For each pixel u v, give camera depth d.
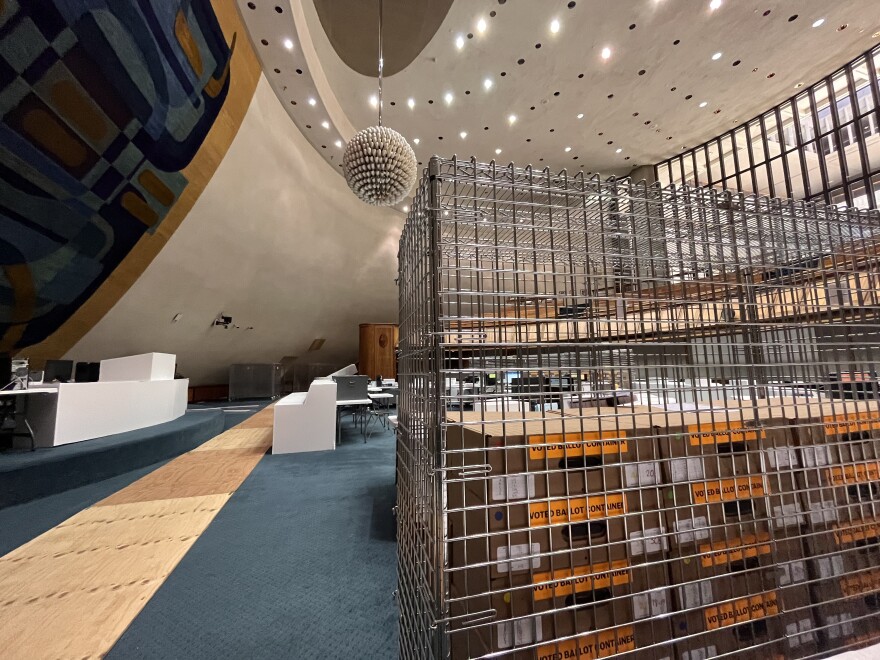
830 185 7.06
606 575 0.63
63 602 1.42
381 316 12.38
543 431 0.63
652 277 0.73
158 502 2.56
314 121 6.98
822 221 0.85
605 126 7.64
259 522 2.20
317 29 5.72
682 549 0.69
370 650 1.16
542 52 5.93
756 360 0.81
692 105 7.16
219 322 8.22
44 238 3.88
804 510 0.77
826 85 6.81
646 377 0.70
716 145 8.24
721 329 0.77
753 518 0.73
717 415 0.81
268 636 1.22
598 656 0.61
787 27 5.57
